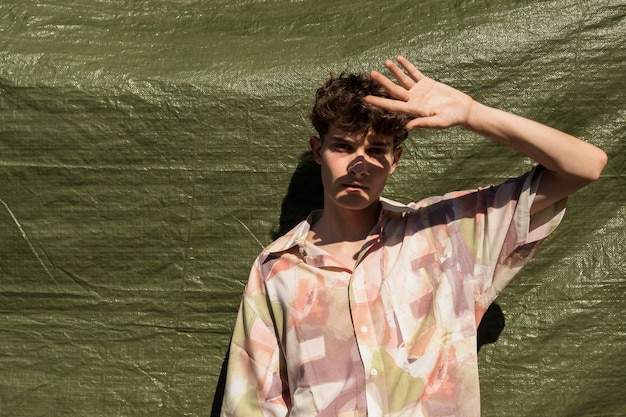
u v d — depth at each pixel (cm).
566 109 193
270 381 168
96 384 193
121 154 194
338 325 162
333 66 195
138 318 193
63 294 193
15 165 193
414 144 195
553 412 188
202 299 193
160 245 194
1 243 193
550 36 195
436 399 156
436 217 168
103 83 194
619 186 192
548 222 161
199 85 194
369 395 155
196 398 192
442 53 195
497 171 193
